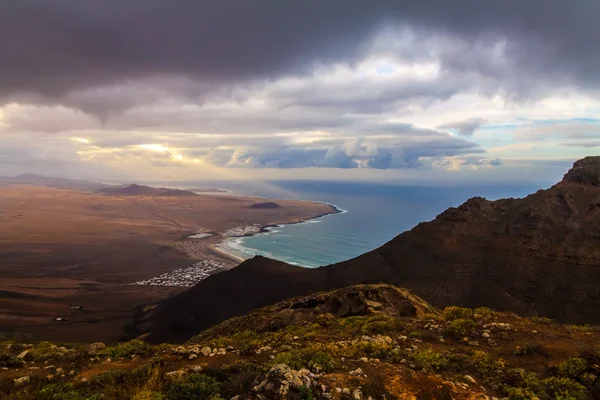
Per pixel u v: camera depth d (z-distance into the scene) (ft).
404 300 92.63
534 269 248.93
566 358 40.68
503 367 38.83
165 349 47.32
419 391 31.09
